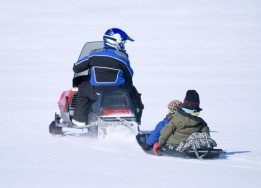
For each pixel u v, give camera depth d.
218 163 21.39
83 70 27.70
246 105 40.78
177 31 98.62
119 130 26.20
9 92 47.12
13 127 30.92
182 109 22.78
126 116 26.27
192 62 66.88
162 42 86.50
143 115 37.03
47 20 112.38
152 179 17.94
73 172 18.81
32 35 93.44
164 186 16.98
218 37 90.19
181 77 56.00
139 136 24.23
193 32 96.88
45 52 76.38
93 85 26.98
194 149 22.11
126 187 16.80
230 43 83.69
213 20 111.12
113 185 17.03
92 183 17.27
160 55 73.44
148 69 61.97
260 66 63.03
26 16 117.44
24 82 53.12
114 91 26.56
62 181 17.50
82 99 27.33
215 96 44.94
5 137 27.23
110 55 27.22
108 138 26.09
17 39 88.69
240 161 22.05
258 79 54.19
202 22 108.94
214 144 22.52
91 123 27.22
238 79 54.19
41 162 20.50
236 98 43.97
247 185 17.28
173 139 22.80
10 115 35.84
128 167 19.81
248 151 24.83
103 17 117.75
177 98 44.34
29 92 47.38
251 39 87.38
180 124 22.62
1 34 93.81
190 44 83.69
